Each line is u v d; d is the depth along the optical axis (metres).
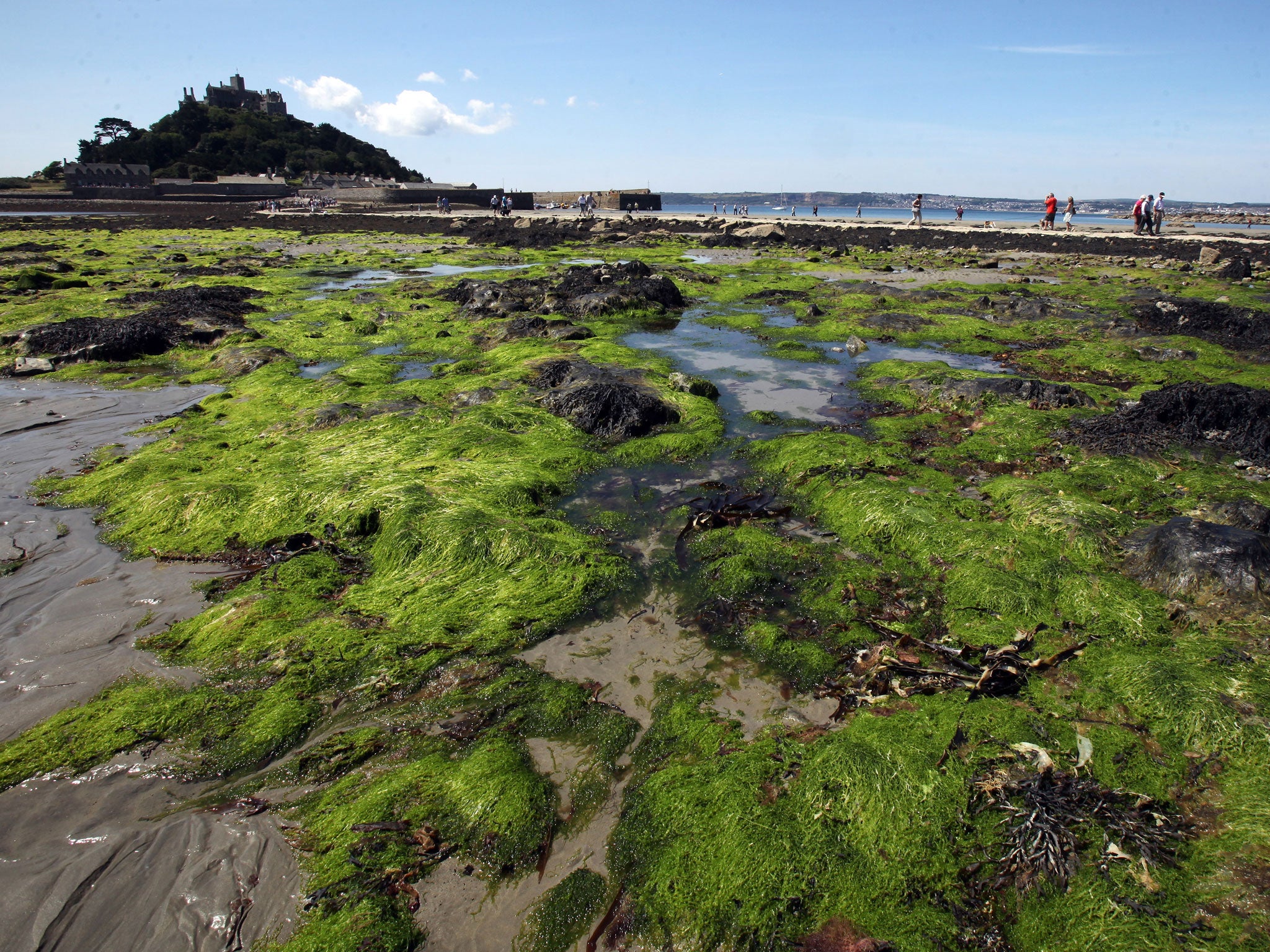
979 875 3.80
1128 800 4.12
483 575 6.71
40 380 13.84
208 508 7.81
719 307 21.20
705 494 8.55
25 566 7.07
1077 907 3.59
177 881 3.91
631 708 5.16
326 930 3.63
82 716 5.07
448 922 3.70
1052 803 4.07
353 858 4.00
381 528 7.43
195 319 17.22
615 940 3.63
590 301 19.62
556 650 5.78
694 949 3.56
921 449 9.79
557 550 6.92
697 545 7.34
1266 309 18.75
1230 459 8.72
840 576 6.64
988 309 19.86
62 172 103.12
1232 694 4.73
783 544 7.26
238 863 4.01
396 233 50.34
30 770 4.64
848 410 11.63
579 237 44.41
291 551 7.25
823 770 4.32
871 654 5.52
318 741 4.89
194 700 5.21
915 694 5.08
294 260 32.44
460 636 5.94
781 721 4.96
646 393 11.33
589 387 10.88
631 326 18.41
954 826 4.03
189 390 13.22
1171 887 3.61
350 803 4.35
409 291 22.86
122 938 3.64
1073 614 5.88
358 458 9.11
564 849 4.09
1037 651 5.47
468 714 5.10
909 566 6.81
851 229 46.66
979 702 4.92
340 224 56.88
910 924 3.59
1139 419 9.62
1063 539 6.86
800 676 5.43
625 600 6.44
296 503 7.85
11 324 17.16
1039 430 9.95
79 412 11.87
